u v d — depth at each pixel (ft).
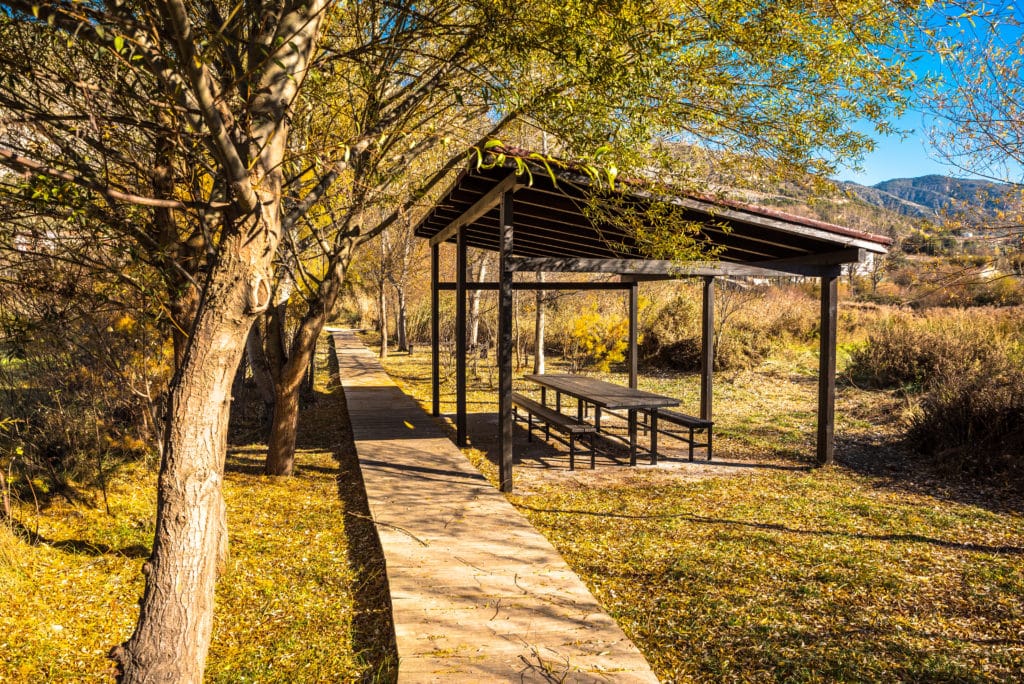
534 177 17.21
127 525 16.28
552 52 12.11
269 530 16.58
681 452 25.12
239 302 8.34
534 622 10.56
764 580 12.89
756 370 44.88
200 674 8.72
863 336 50.44
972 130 20.04
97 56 10.57
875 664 9.66
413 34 12.80
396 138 16.02
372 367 54.24
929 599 11.99
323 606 12.29
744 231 21.15
